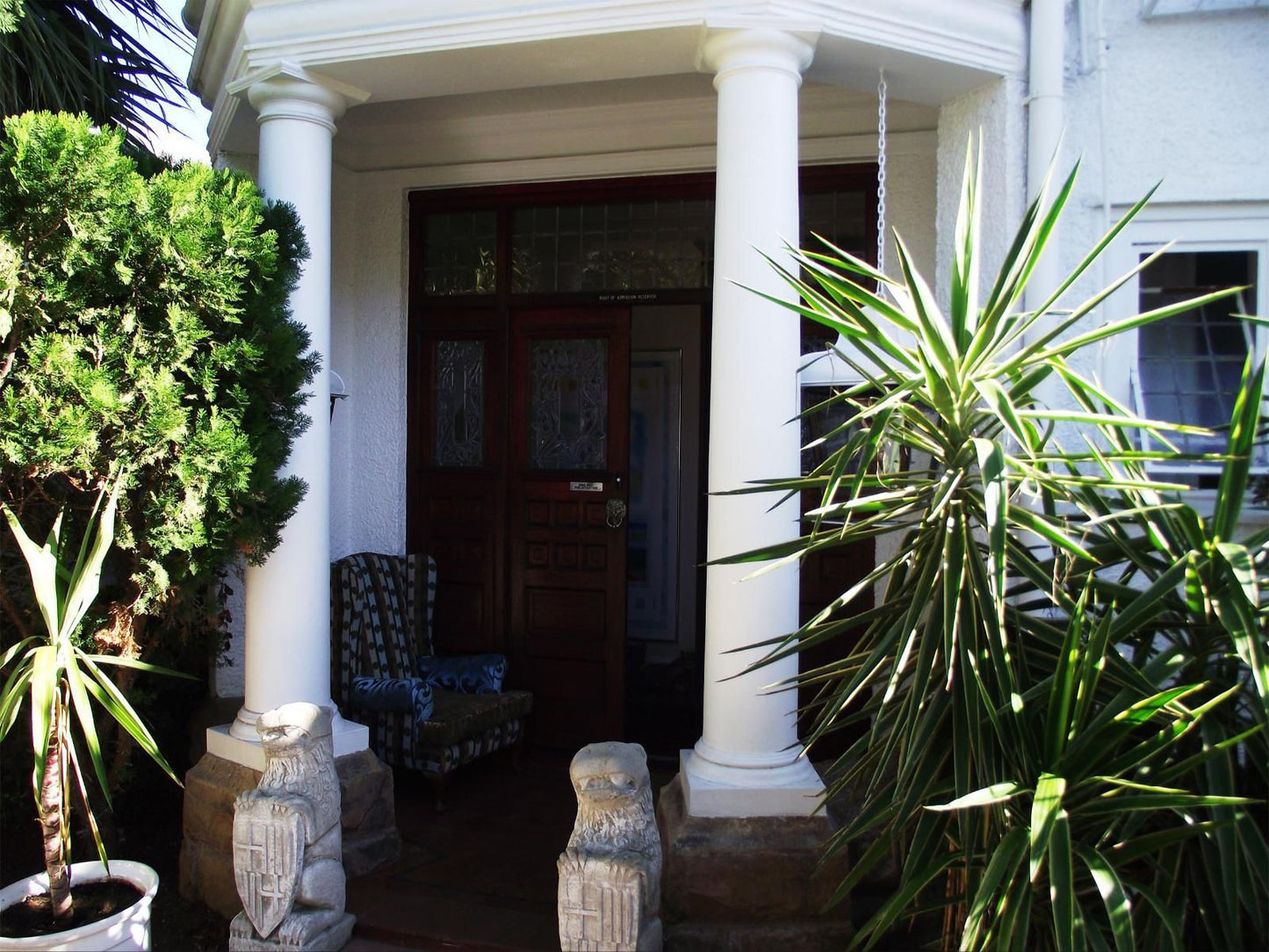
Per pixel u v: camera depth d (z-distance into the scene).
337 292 4.84
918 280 2.32
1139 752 2.19
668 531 6.52
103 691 2.78
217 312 3.00
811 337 4.42
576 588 4.75
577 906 2.44
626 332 4.69
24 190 2.65
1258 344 3.45
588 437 4.75
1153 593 2.28
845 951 2.84
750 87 3.03
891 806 2.36
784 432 3.05
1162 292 3.49
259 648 3.41
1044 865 2.29
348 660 4.35
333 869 2.93
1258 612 2.22
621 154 4.54
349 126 4.71
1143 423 2.26
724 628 3.06
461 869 3.51
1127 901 1.96
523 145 4.64
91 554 2.74
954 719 2.36
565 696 4.77
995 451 2.19
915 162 4.22
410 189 4.88
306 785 2.88
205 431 2.93
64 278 2.81
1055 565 2.53
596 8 3.08
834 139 4.24
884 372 2.89
